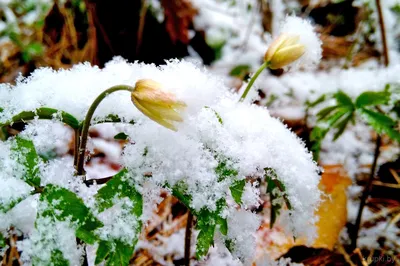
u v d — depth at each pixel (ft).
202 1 1.26
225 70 1.16
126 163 0.43
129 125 0.46
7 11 1.14
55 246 0.38
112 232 0.40
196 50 1.23
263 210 0.76
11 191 0.40
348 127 0.91
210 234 0.42
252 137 0.49
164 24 1.19
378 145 0.69
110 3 1.15
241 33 1.24
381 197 0.80
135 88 0.42
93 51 1.16
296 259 0.70
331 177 0.79
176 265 0.67
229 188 0.44
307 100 0.85
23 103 0.46
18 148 0.41
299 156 0.51
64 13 1.15
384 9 1.07
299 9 1.29
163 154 0.43
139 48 1.20
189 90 0.46
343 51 1.15
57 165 0.43
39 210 0.39
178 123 0.43
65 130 0.87
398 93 0.67
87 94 0.47
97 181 0.44
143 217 0.43
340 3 1.23
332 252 0.71
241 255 0.47
